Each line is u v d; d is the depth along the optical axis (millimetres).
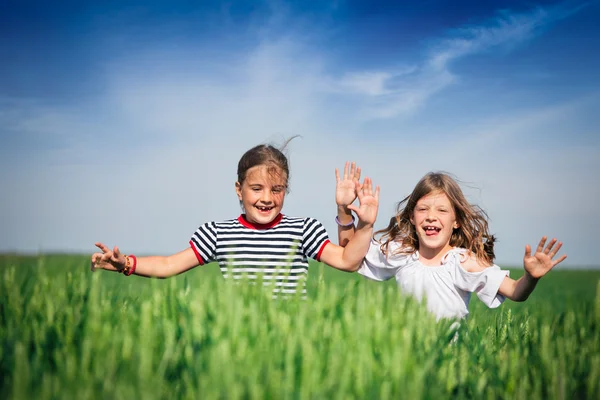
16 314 2689
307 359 2051
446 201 4496
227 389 1854
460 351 2822
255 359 2076
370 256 4672
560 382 2391
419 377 2074
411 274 4516
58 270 2977
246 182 4531
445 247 4656
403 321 2523
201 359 2117
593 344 2947
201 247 4551
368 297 2613
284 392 1922
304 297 2826
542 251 3814
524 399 2367
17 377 1984
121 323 2555
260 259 4457
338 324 2387
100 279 2809
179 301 2592
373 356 2227
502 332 3600
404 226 4727
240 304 2365
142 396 1841
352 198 4434
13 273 2879
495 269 4309
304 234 4543
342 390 1906
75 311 2564
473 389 2402
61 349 2330
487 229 4637
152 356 2135
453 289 4422
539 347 2996
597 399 2479
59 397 1945
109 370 2037
